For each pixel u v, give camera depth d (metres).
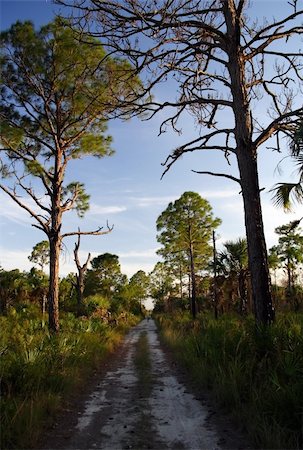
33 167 15.77
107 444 4.71
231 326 9.47
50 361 8.30
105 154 17.56
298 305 19.69
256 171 8.54
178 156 9.48
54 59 14.51
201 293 41.06
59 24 8.72
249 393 5.74
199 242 36.91
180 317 30.69
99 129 16.89
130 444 4.70
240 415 5.24
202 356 9.06
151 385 8.38
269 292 7.99
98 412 6.21
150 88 9.37
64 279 46.69
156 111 9.62
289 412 4.60
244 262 22.12
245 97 8.85
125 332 27.75
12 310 21.77
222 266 23.06
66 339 10.55
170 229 37.28
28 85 15.34
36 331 13.80
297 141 7.15
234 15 9.06
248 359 6.61
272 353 6.38
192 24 8.85
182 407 6.35
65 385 7.38
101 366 11.27
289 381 5.16
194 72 9.36
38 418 5.28
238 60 8.97
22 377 6.71
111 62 13.31
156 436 4.97
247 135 8.62
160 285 76.56
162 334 23.58
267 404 4.91
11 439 4.65
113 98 9.89
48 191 16.20
